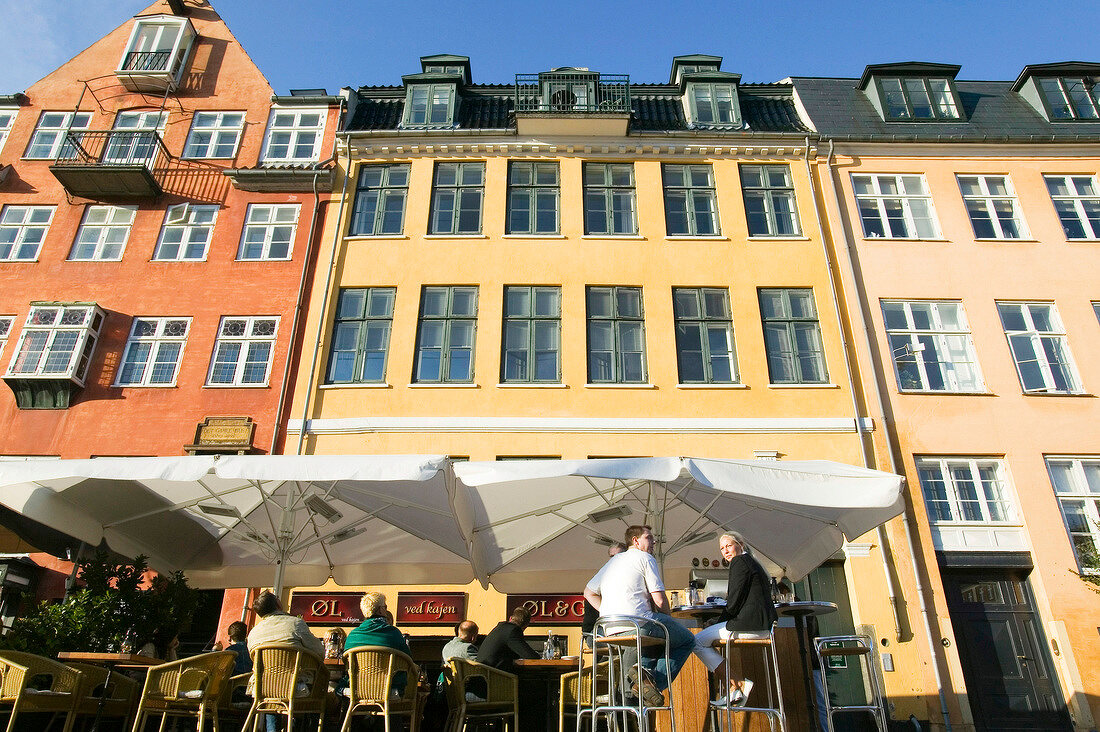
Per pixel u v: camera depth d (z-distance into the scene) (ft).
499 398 49.06
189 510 31.19
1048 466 47.65
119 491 28.96
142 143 59.36
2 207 57.36
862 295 53.42
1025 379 50.98
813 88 66.08
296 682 21.67
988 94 66.18
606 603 20.18
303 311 52.60
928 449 47.80
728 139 59.26
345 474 23.15
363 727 26.13
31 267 54.39
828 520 30.68
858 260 54.85
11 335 51.39
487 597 43.78
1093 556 43.11
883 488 24.71
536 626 43.37
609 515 31.40
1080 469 47.50
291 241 55.93
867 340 51.31
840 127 61.57
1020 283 53.83
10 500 27.07
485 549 33.63
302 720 25.40
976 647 43.42
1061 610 43.21
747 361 50.75
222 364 50.78
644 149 58.90
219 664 22.57
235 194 57.93
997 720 41.60
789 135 58.80
